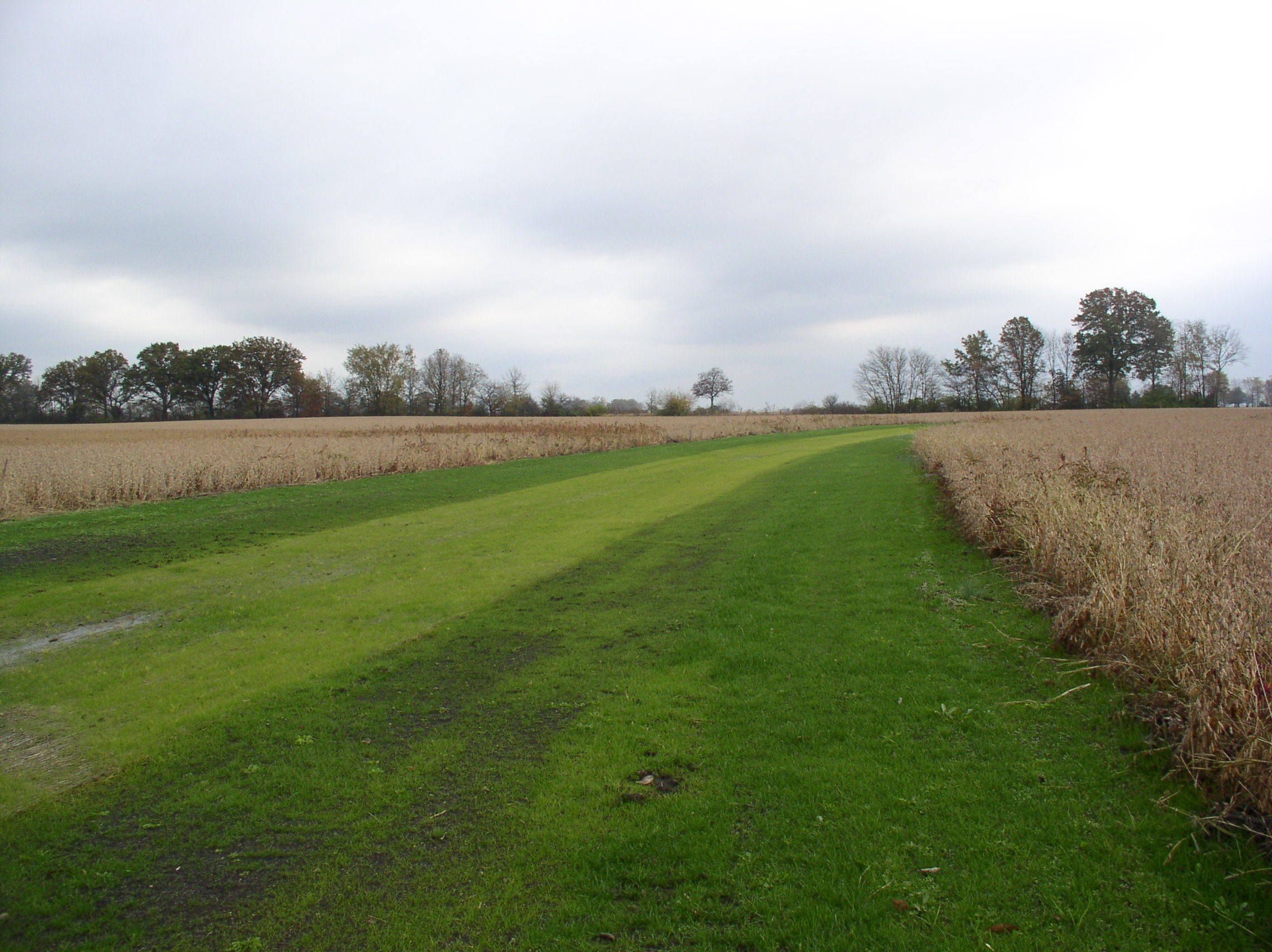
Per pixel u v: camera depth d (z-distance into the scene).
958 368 90.12
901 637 6.33
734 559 9.58
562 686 5.70
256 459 19.84
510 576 9.26
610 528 12.17
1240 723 3.75
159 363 91.12
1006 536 8.71
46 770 4.60
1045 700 4.97
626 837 3.69
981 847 3.46
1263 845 3.37
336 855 3.65
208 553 10.91
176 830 3.91
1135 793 3.85
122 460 18.25
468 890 3.34
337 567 10.02
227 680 6.04
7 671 6.34
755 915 3.10
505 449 27.59
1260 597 5.03
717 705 5.21
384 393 88.44
